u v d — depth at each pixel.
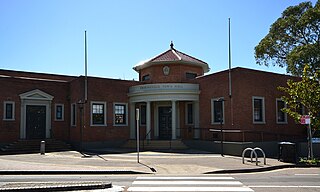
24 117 26.67
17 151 24.45
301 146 21.33
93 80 26.94
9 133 25.84
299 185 10.63
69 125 28.92
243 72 23.92
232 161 17.67
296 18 29.91
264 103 25.05
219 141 23.34
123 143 28.02
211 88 26.16
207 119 26.28
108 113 27.55
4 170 14.11
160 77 30.62
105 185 9.74
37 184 9.80
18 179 12.16
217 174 13.86
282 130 26.00
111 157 19.83
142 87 27.53
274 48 32.38
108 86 27.81
